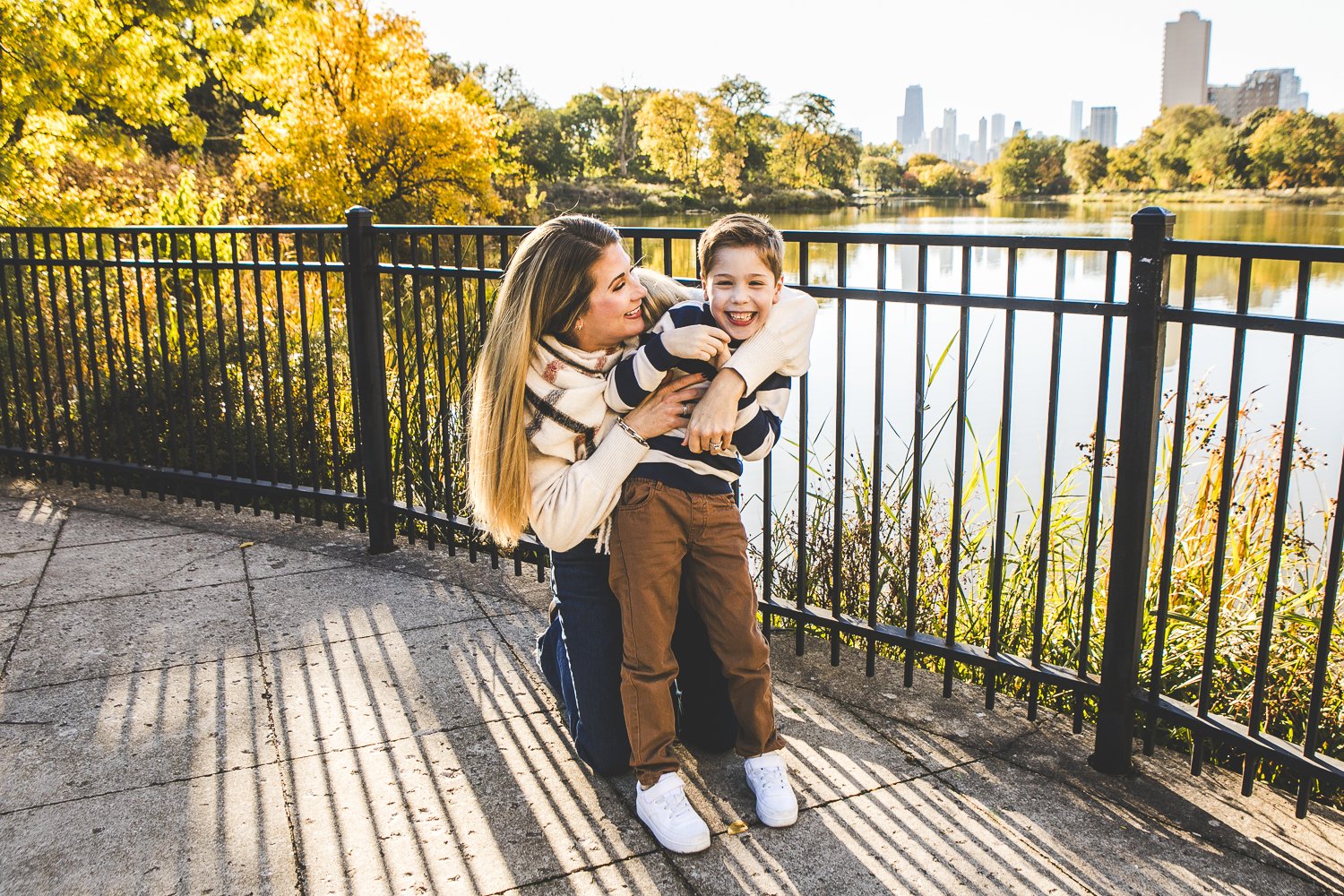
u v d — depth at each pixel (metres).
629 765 2.29
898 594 3.57
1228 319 2.07
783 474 5.96
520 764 2.45
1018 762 2.47
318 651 3.04
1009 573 3.67
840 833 2.18
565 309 2.02
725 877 2.03
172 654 3.02
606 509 2.03
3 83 8.87
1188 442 3.66
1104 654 2.39
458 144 20.31
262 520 4.23
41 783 2.37
